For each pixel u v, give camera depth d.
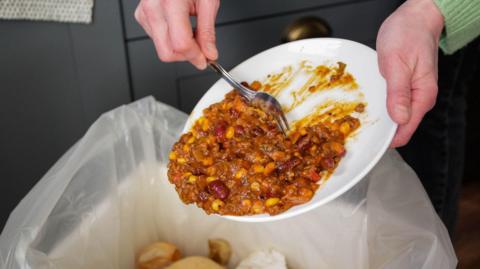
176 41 0.54
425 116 0.86
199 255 0.73
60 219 0.58
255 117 0.55
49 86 0.79
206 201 0.49
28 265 0.51
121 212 0.65
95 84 0.81
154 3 0.57
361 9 0.89
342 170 0.48
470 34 0.63
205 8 0.56
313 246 0.65
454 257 0.53
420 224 0.53
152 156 0.68
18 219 0.55
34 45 0.76
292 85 0.59
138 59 0.81
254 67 0.61
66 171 0.58
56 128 0.83
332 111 0.55
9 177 0.85
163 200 0.70
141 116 0.67
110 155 0.63
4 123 0.81
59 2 0.74
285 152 0.50
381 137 0.48
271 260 0.67
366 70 0.55
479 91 1.02
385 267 0.51
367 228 0.57
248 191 0.48
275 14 0.85
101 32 0.77
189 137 0.56
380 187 0.57
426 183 0.93
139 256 0.68
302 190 0.46
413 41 0.54
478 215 1.09
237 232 0.71
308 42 0.60
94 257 0.60
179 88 0.85
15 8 0.73
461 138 0.89
